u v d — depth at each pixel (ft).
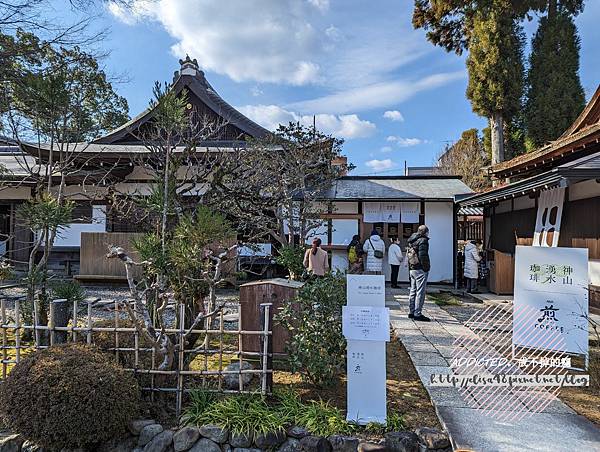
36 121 18.13
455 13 58.34
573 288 14.25
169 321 19.11
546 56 53.42
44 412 8.53
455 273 36.55
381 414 9.90
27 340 15.29
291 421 9.88
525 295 15.01
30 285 15.58
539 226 27.96
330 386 12.12
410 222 37.40
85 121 20.02
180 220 10.82
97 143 36.73
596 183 22.29
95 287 31.24
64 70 18.03
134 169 37.37
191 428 9.43
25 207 13.84
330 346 11.73
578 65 53.57
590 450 8.80
